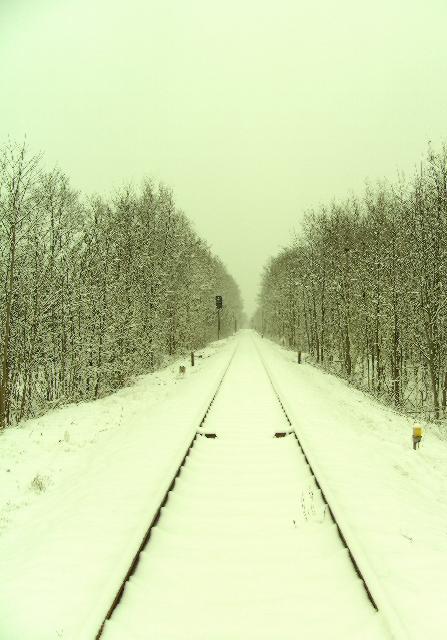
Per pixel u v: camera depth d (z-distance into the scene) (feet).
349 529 17.25
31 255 61.62
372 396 72.43
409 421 52.01
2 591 15.48
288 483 23.26
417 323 74.23
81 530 19.20
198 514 19.84
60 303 67.21
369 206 95.76
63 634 13.10
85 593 15.02
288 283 174.50
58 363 70.13
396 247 76.89
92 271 73.92
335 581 14.93
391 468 29.40
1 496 26.45
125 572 14.75
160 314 104.12
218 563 16.11
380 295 82.94
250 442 30.55
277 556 16.52
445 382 67.77
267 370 69.72
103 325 72.64
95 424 44.73
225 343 189.88
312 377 78.23
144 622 13.23
